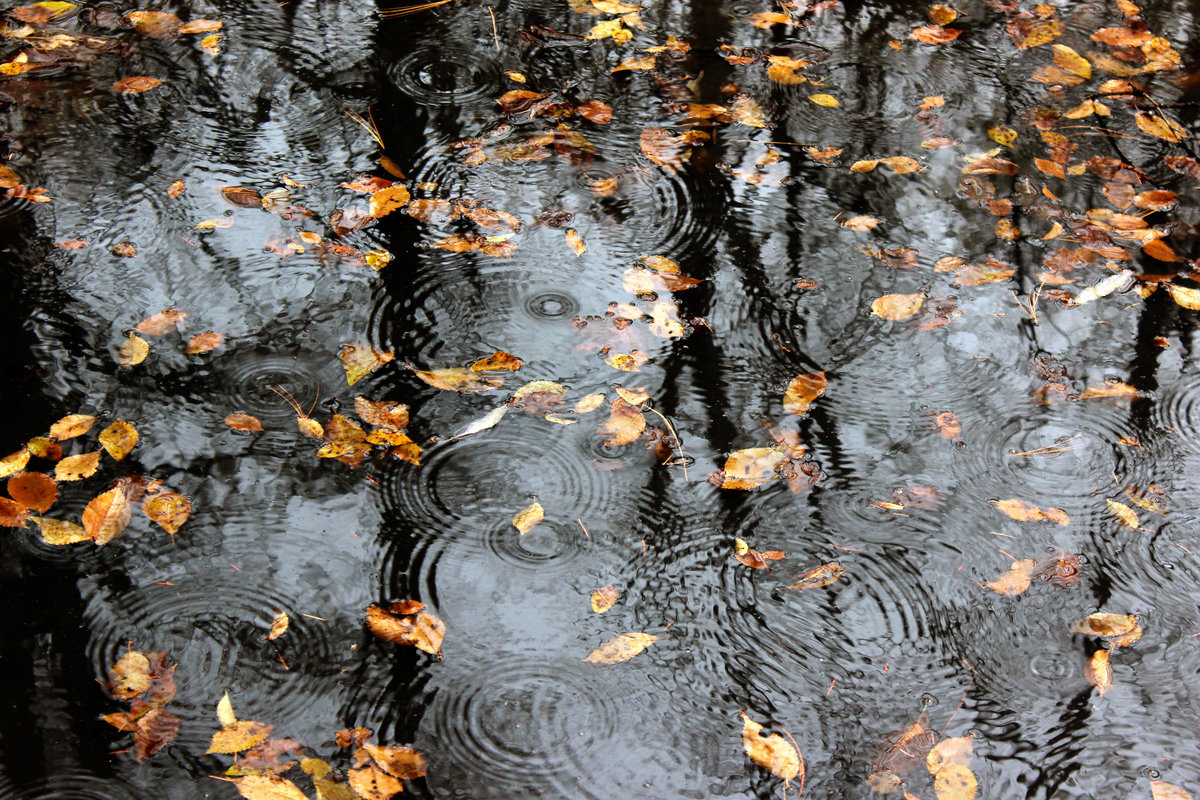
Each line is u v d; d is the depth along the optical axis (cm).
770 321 281
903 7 446
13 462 227
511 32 406
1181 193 341
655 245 306
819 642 204
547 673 195
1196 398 264
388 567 212
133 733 180
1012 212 328
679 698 192
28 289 274
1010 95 389
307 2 416
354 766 177
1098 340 281
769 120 367
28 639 195
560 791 176
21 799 170
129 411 242
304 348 262
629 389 258
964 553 222
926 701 194
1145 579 219
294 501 225
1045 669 201
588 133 353
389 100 362
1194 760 186
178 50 380
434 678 192
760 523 226
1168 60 416
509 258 297
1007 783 181
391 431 242
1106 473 243
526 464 237
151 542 214
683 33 417
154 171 321
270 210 309
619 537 222
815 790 179
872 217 322
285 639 197
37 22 390
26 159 322
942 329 282
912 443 248
